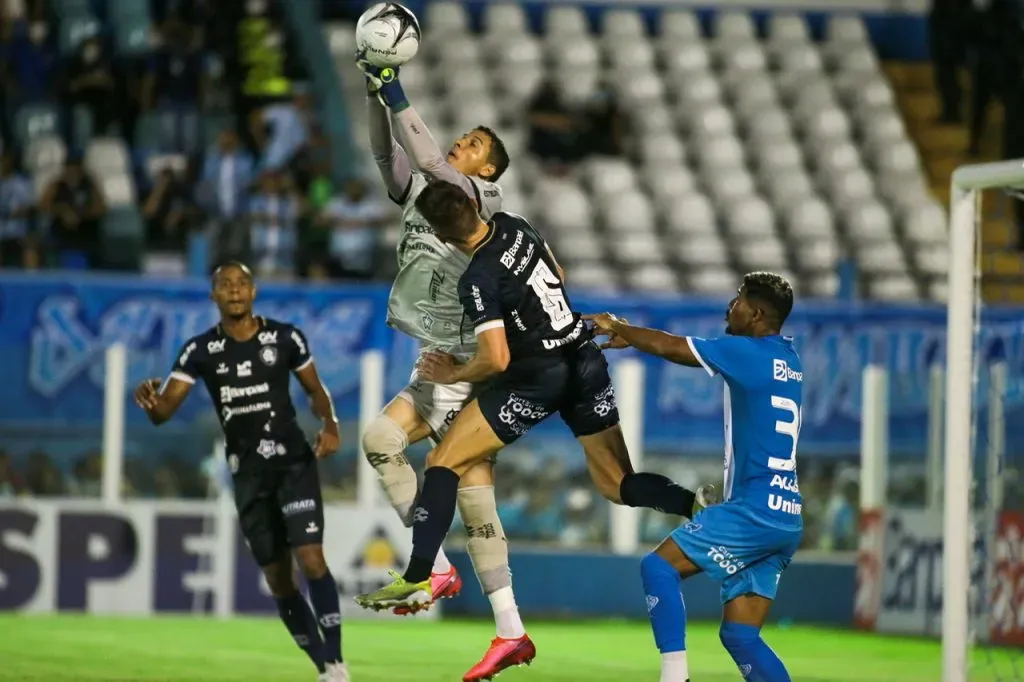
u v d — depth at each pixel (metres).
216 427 42.69
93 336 46.38
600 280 59.31
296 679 28.06
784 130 71.19
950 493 26.28
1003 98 65.94
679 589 21.17
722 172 67.81
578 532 44.69
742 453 21.11
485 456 22.23
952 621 26.08
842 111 72.94
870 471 44.25
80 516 41.34
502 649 23.33
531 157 64.56
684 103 72.12
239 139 62.44
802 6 78.38
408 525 23.39
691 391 46.50
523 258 21.78
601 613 44.25
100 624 38.28
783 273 60.84
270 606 41.69
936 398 44.12
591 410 22.75
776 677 20.91
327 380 45.00
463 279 21.50
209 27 65.12
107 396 41.50
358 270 53.16
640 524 45.59
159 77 63.25
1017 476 42.97
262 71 65.56
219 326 26.23
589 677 29.47
